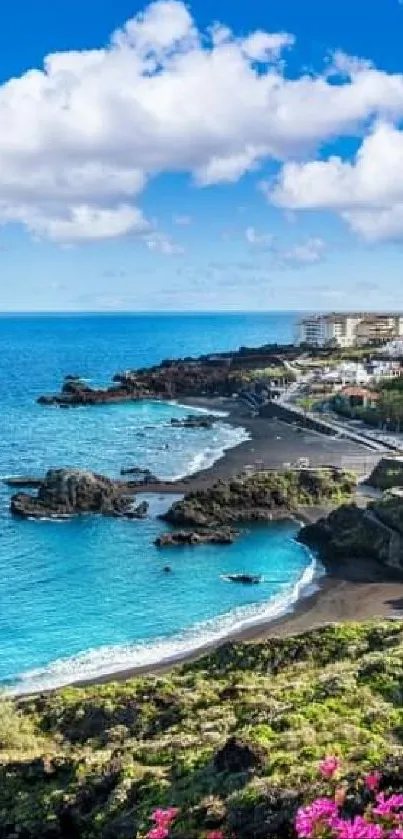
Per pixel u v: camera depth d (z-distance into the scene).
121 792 27.14
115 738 36.97
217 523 109.31
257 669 45.94
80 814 27.45
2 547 98.69
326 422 192.75
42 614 77.06
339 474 125.56
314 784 23.05
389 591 83.94
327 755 25.59
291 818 21.83
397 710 31.50
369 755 25.61
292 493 118.50
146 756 30.66
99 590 83.88
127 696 42.94
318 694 35.34
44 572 89.50
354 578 88.44
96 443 173.50
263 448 165.62
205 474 140.00
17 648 69.19
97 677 63.28
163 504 120.75
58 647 69.50
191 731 34.00
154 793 26.59
